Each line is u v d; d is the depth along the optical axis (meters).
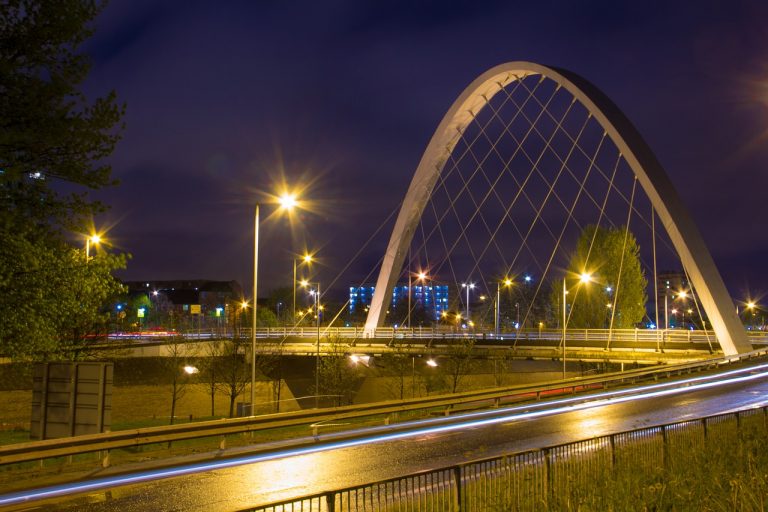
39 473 18.91
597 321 83.81
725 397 35.06
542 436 24.72
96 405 17.48
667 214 55.94
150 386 51.09
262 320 107.31
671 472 12.88
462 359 61.44
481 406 37.75
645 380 45.72
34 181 18.81
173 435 21.47
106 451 19.81
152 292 177.00
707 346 54.41
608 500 11.35
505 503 11.21
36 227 19.48
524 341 61.88
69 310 20.73
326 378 59.94
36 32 18.28
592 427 26.75
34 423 17.78
